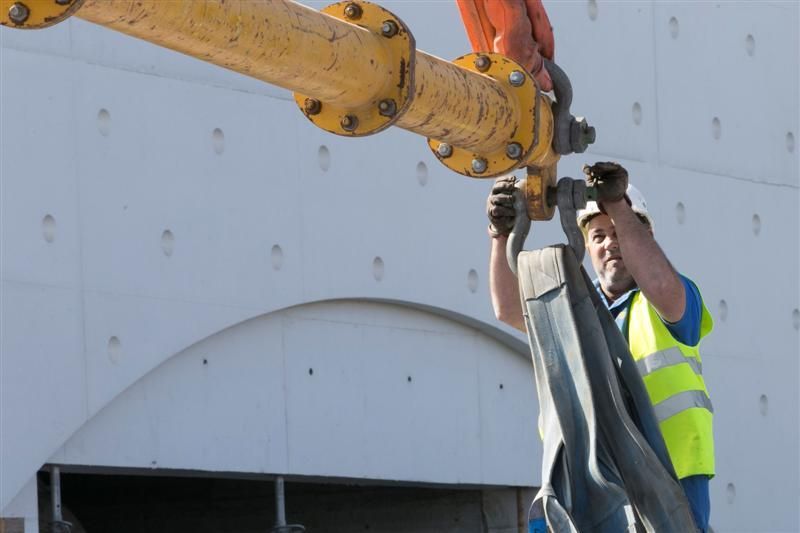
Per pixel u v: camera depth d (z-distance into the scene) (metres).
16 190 20.08
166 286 21.22
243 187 22.03
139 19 6.98
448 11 24.03
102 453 20.78
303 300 22.52
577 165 25.16
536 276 9.23
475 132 8.88
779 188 27.70
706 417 10.12
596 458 8.91
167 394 21.44
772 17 27.89
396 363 23.84
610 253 10.62
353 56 7.95
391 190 23.53
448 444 24.36
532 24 9.42
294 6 7.72
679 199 26.39
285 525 22.61
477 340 24.83
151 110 21.30
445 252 24.00
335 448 23.06
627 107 25.86
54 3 6.73
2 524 19.73
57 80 20.55
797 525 27.17
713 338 26.61
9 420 19.81
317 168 22.80
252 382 22.27
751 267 27.20
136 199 21.08
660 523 8.92
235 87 22.09
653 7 26.34
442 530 27.25
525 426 25.27
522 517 26.02
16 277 19.98
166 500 31.09
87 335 20.52
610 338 9.27
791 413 27.41
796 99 28.05
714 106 26.95
